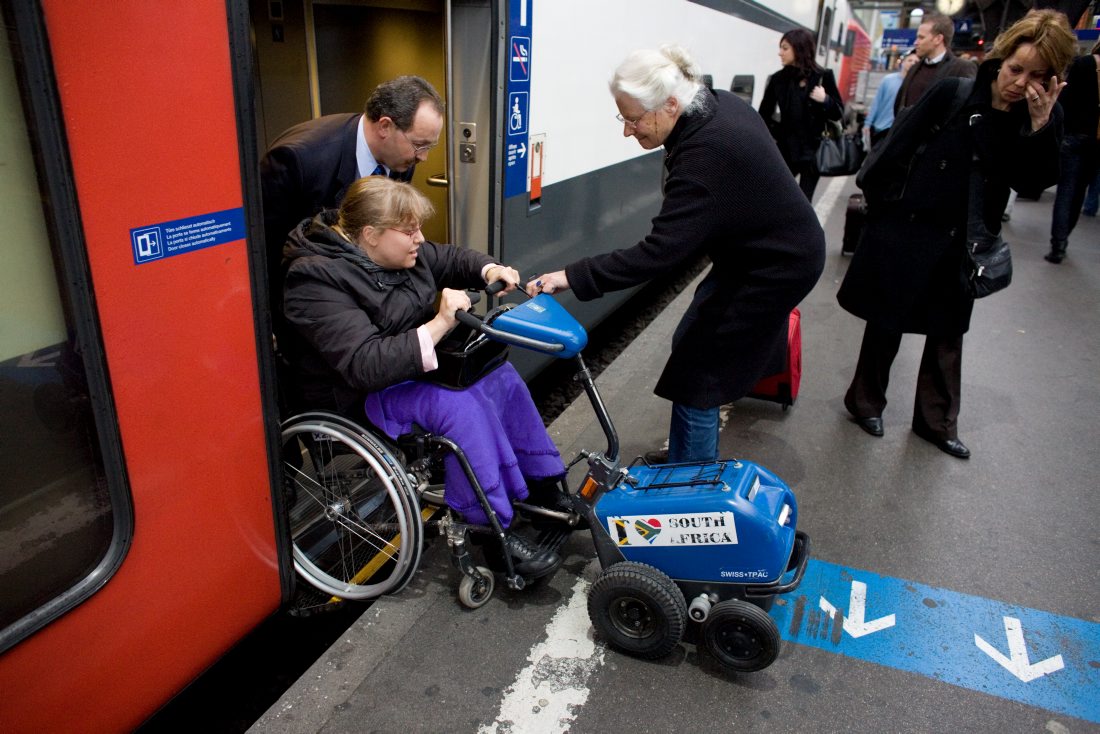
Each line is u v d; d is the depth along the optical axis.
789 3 8.00
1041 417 4.03
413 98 2.47
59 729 1.72
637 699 2.24
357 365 2.23
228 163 1.79
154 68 1.57
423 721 2.15
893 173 3.24
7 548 1.55
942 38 5.56
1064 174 6.48
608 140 4.20
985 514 3.19
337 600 2.64
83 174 1.48
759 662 2.22
